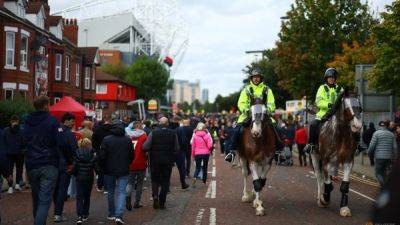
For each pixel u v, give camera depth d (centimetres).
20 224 1027
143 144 1229
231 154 1282
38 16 3616
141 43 11044
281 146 1192
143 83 7938
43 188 849
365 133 2467
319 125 1185
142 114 6738
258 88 1211
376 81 2134
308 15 3803
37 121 861
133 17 10706
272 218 1092
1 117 2348
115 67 8131
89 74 4897
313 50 3781
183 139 1596
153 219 1091
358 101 1094
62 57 3975
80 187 1031
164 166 1230
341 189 1102
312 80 3825
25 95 3241
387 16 2066
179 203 1330
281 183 1819
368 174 2162
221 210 1205
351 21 3803
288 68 3875
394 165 274
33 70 3394
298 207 1252
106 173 1061
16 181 1538
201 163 1923
